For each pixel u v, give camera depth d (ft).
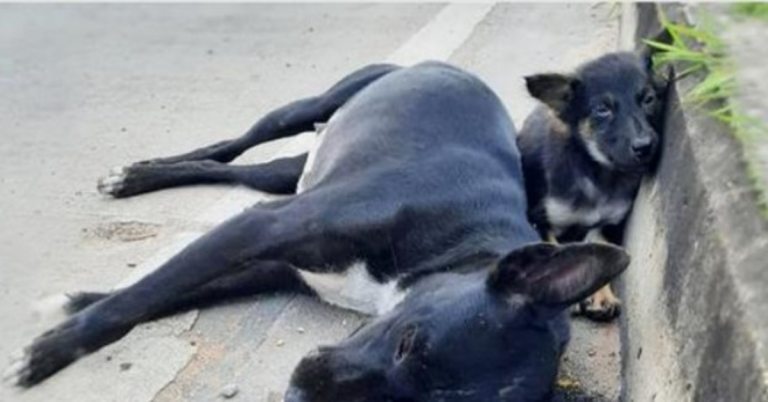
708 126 6.41
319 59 10.82
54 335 6.56
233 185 8.23
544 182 7.52
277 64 10.74
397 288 6.54
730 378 5.23
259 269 7.08
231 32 12.01
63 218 7.99
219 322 7.00
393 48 10.98
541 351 5.79
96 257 7.56
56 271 7.44
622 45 10.00
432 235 6.54
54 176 8.55
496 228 6.59
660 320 6.19
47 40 11.79
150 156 8.86
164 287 6.63
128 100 9.93
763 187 5.82
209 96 9.98
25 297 7.22
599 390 6.61
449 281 6.07
